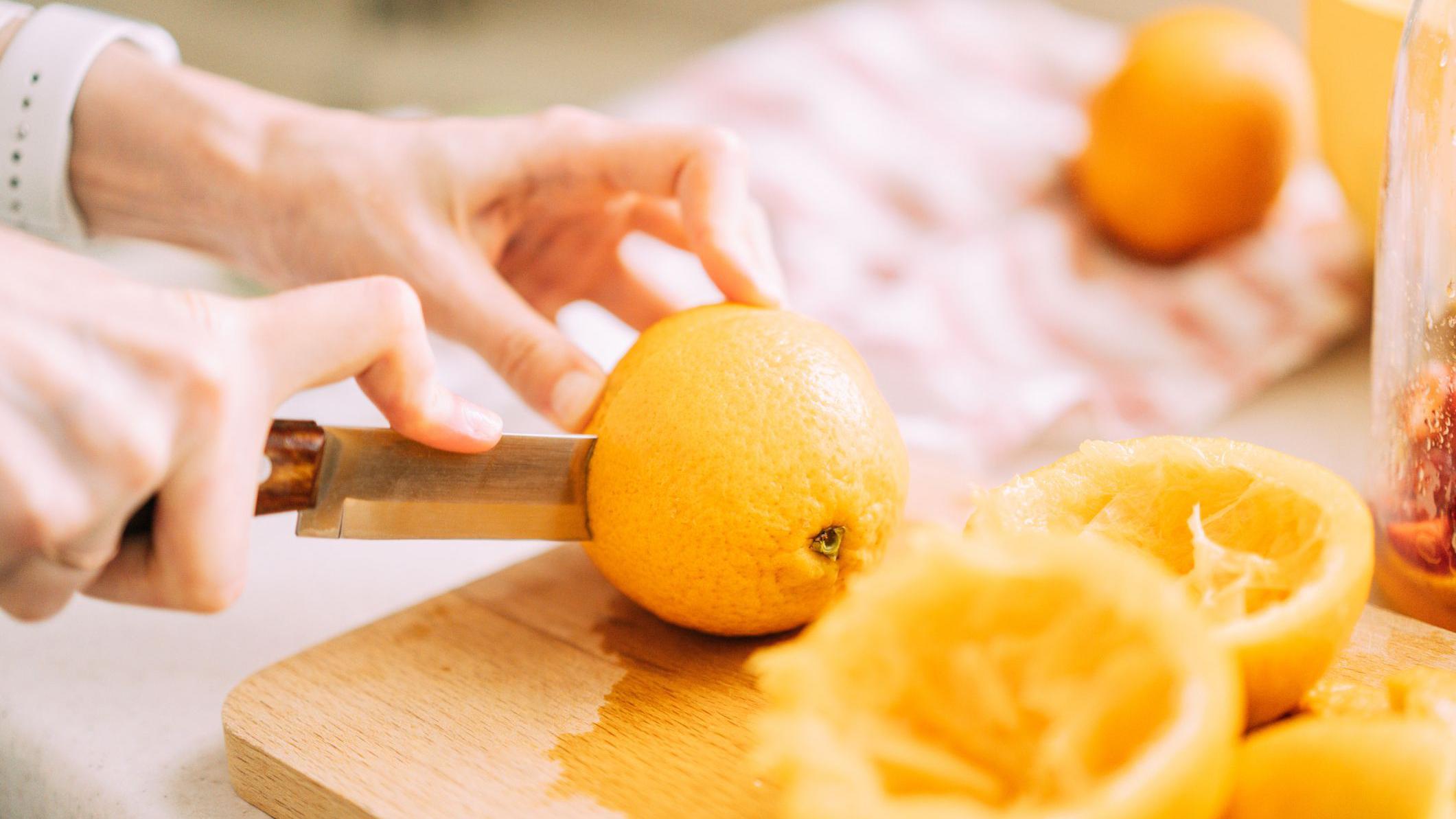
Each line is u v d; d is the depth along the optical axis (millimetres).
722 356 602
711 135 680
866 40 1071
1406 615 637
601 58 1587
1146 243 870
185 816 596
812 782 492
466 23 1718
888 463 606
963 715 516
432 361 583
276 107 731
